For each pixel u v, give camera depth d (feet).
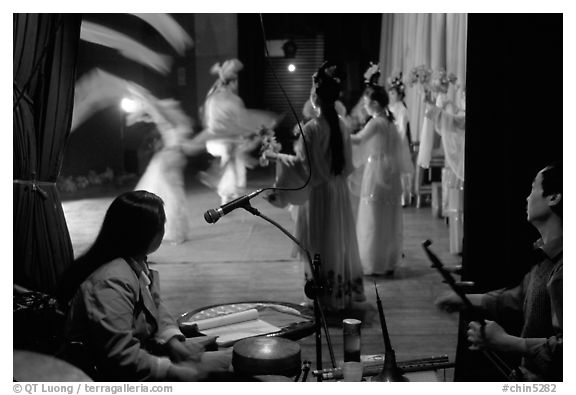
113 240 6.98
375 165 15.75
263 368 6.64
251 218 23.80
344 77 12.92
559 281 6.46
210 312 8.54
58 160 9.82
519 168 8.75
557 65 8.45
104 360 6.47
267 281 15.28
